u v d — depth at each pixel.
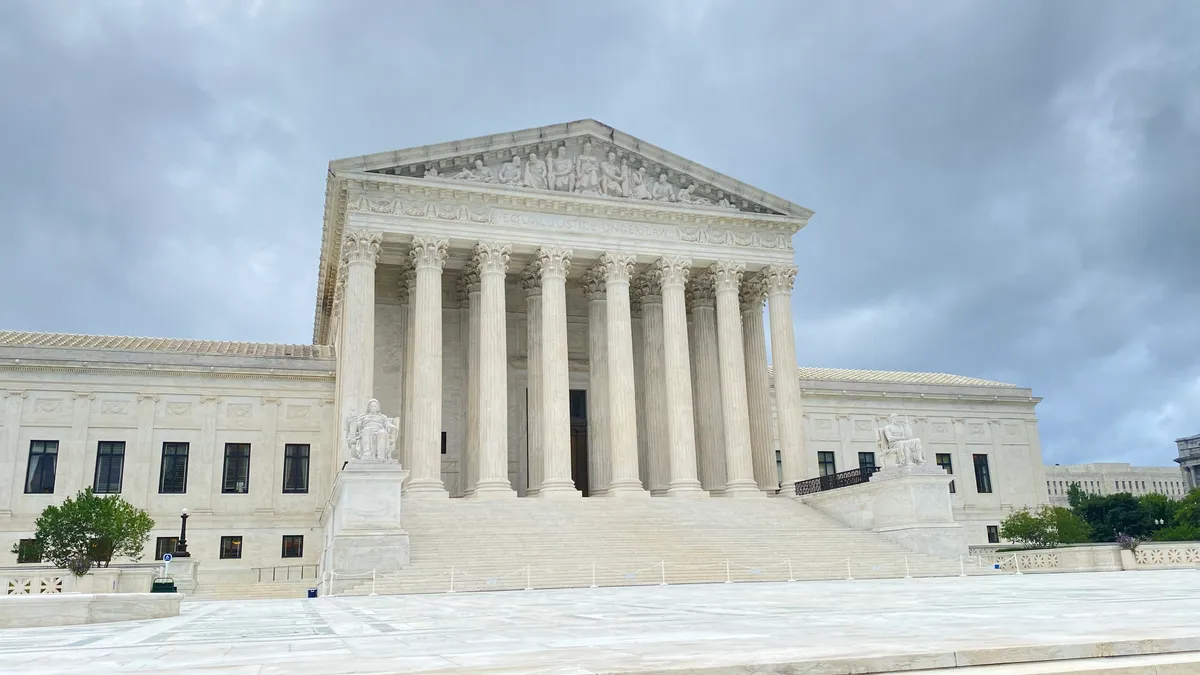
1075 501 113.81
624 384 56.19
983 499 79.81
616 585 36.50
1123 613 14.70
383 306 62.09
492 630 14.90
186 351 62.78
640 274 63.41
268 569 58.06
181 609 26.78
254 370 61.31
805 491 56.28
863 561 42.16
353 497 38.19
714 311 65.50
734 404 58.78
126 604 21.38
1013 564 48.81
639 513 48.47
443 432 61.69
